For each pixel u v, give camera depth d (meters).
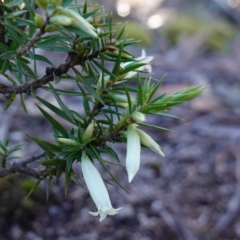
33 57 0.21
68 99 0.67
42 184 0.46
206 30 1.17
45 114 0.23
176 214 0.47
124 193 0.49
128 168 0.21
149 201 0.48
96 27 0.22
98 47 0.21
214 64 0.96
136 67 0.22
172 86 0.78
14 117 0.61
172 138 0.62
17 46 0.22
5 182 0.44
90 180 0.22
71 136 0.23
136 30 1.09
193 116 0.69
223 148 0.60
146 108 0.22
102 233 0.44
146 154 0.58
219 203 0.49
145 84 0.24
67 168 0.23
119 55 0.21
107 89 0.23
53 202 0.46
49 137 0.57
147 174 0.54
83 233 0.43
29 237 0.42
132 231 0.44
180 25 1.20
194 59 1.02
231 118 0.68
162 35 1.17
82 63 0.22
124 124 0.22
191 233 0.45
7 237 0.42
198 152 0.59
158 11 1.52
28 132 0.58
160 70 0.90
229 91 0.79
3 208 0.43
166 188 0.51
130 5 1.51
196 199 0.50
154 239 0.44
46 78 0.22
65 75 0.23
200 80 0.83
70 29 0.19
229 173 0.55
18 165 0.27
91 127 0.22
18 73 0.22
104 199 0.22
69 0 0.20
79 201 0.46
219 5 1.55
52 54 0.83
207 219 0.47
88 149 0.23
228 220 0.47
